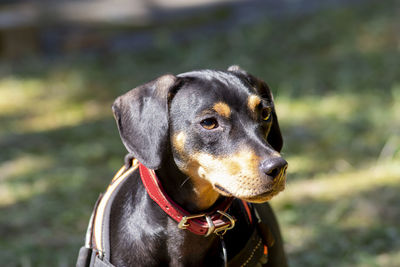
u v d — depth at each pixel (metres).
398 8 12.64
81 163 7.43
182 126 2.97
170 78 2.98
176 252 3.09
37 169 7.26
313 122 8.28
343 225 5.59
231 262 3.20
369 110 8.40
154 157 2.90
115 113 3.04
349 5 13.23
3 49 12.60
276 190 2.88
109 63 11.76
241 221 3.23
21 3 14.04
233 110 2.96
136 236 3.05
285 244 5.30
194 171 3.00
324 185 6.43
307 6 13.39
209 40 12.22
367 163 6.92
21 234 5.68
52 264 5.09
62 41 12.73
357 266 4.85
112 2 13.98
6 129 8.88
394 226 5.49
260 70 10.46
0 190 6.74
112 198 3.22
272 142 3.45
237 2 13.78
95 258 3.07
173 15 13.32
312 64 10.56
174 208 3.00
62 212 6.09
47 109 9.73
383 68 9.99
